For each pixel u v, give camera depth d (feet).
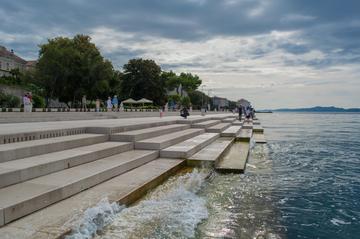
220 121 94.43
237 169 35.01
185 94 311.68
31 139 28.94
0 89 109.81
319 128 130.82
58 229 14.87
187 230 18.01
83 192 20.83
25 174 20.03
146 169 28.86
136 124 45.70
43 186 18.92
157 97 229.86
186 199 23.86
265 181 32.30
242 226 19.86
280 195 27.45
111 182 23.72
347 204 25.34
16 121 54.95
